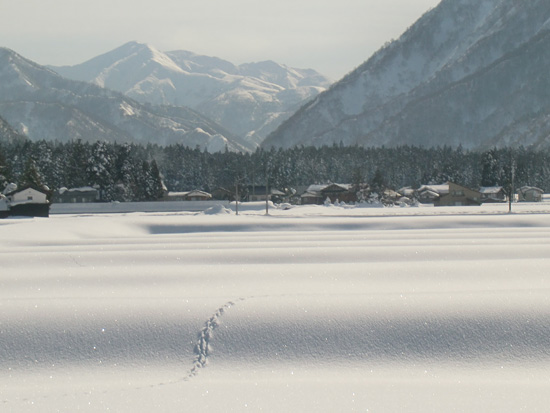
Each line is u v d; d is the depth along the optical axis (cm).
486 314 1700
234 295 2014
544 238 3747
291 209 7719
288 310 1736
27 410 1306
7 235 4038
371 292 2083
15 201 6938
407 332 1641
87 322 1680
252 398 1352
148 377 1484
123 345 1605
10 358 1558
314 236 4094
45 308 1755
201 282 2267
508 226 5069
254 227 5072
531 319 1673
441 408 1303
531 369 1518
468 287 2175
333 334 1636
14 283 2281
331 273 2384
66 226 4706
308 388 1402
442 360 1562
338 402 1330
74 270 2505
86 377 1491
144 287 2205
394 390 1391
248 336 1631
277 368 1530
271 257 2920
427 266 2491
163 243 3706
